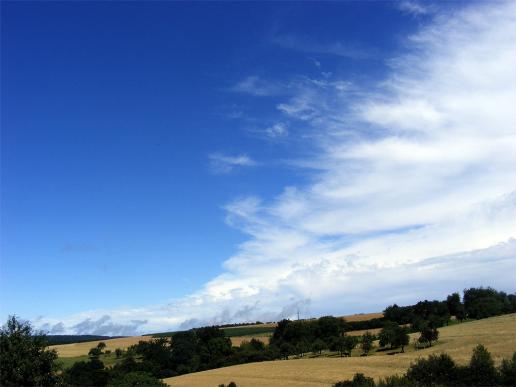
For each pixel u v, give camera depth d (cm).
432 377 5894
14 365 3672
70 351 17475
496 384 5588
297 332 16738
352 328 18512
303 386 7975
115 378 10512
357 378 6856
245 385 8731
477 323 14488
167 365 14212
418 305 18600
